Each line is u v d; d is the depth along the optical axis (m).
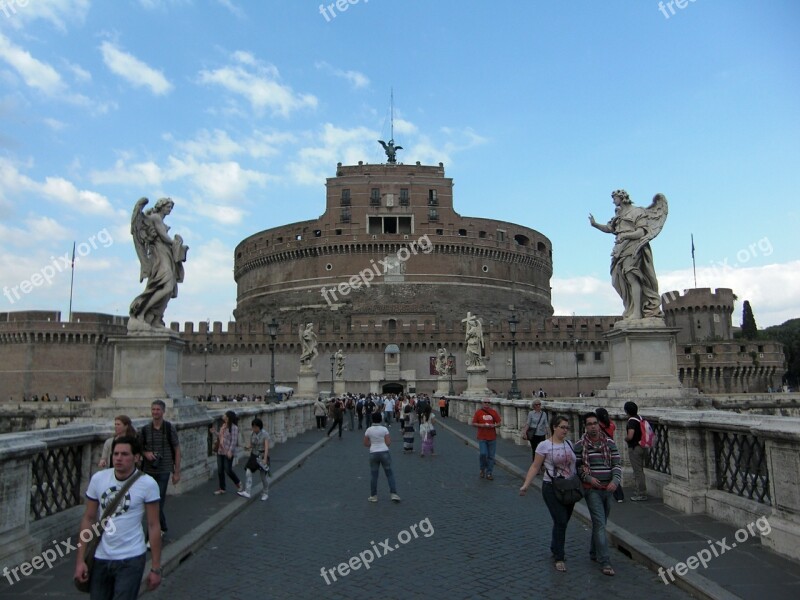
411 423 22.09
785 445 6.95
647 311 13.64
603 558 7.16
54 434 8.09
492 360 83.81
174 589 6.86
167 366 12.92
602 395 13.56
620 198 14.04
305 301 98.25
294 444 23.81
